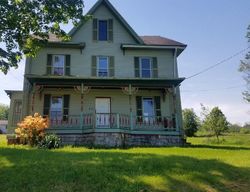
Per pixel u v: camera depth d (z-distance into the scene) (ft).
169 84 70.64
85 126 66.85
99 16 80.43
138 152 45.42
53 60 75.25
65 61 75.51
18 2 45.24
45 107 71.20
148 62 79.25
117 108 74.59
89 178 27.27
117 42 79.10
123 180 27.14
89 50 77.41
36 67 73.92
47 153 39.73
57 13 48.06
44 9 47.65
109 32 79.51
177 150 50.80
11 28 46.42
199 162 35.53
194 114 134.51
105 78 66.90
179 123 74.59
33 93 65.87
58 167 30.35
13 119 75.41
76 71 75.36
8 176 27.76
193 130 131.64
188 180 28.25
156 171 30.22
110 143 62.54
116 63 77.51
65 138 64.75
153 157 37.52
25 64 73.56
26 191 24.73
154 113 75.10
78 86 67.51
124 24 79.82
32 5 46.39
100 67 77.10
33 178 27.14
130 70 77.46
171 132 69.00
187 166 32.68
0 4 44.06
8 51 48.39
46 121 59.98
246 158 40.98
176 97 76.64
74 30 76.89
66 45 75.87
